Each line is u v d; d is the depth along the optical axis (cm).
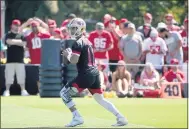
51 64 4159
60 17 9794
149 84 4234
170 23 4634
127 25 4325
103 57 4272
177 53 4422
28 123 2781
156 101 3959
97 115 3186
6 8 9362
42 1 9631
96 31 4275
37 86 4325
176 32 4422
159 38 4331
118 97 4194
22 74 4244
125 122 2586
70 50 2523
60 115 3144
